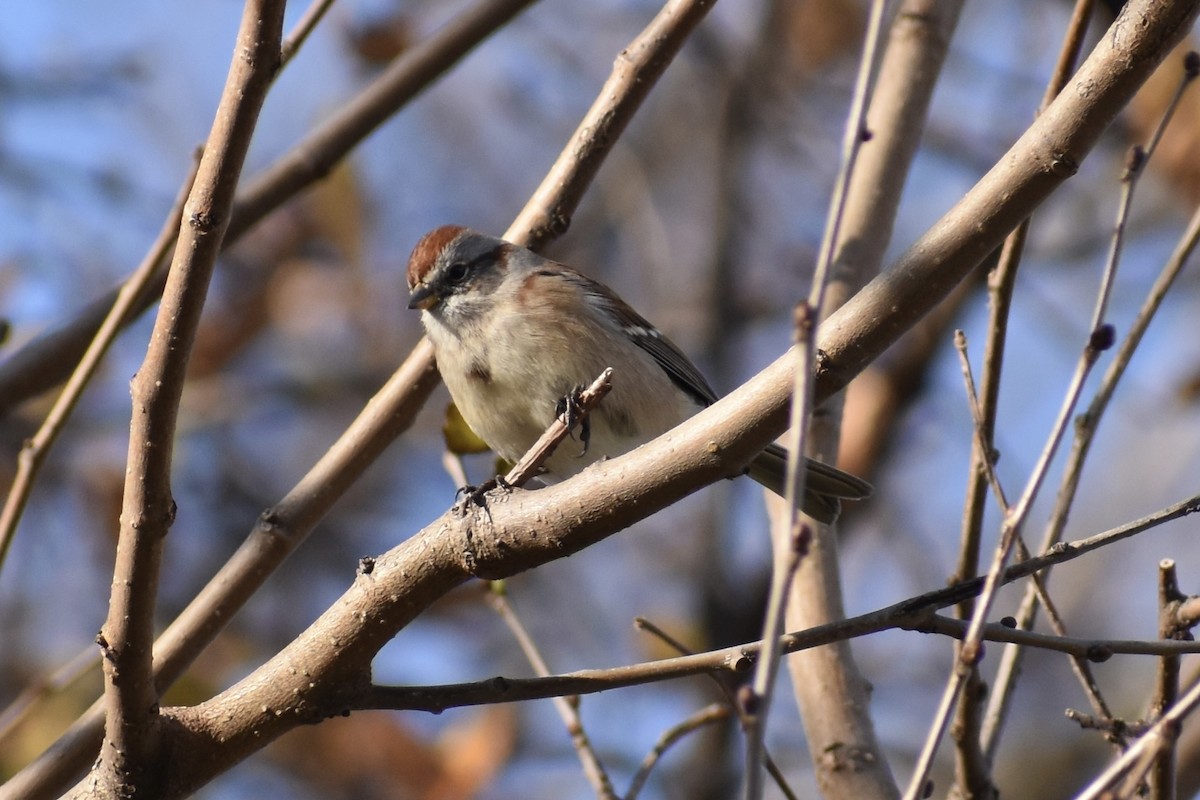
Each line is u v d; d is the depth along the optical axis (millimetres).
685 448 4891
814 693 6773
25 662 13508
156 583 4934
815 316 3797
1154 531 16219
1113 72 4379
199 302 4641
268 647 14336
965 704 6113
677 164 16641
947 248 4617
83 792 5285
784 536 3686
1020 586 16094
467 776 11430
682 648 6047
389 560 5227
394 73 8398
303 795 11969
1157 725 3939
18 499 6113
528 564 5129
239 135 4527
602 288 8711
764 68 15375
